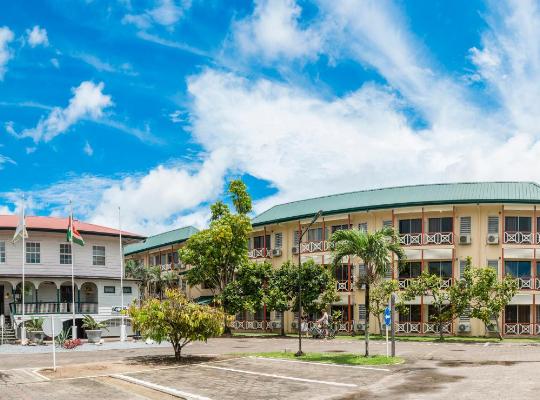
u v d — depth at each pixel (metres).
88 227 48.50
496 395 16.22
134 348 34.06
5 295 44.50
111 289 47.47
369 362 24.50
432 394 16.77
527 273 44.19
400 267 26.78
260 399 16.84
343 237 25.59
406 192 48.59
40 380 20.88
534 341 38.34
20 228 38.25
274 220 53.62
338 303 48.47
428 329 44.50
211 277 50.50
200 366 24.47
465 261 44.38
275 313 53.84
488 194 44.72
